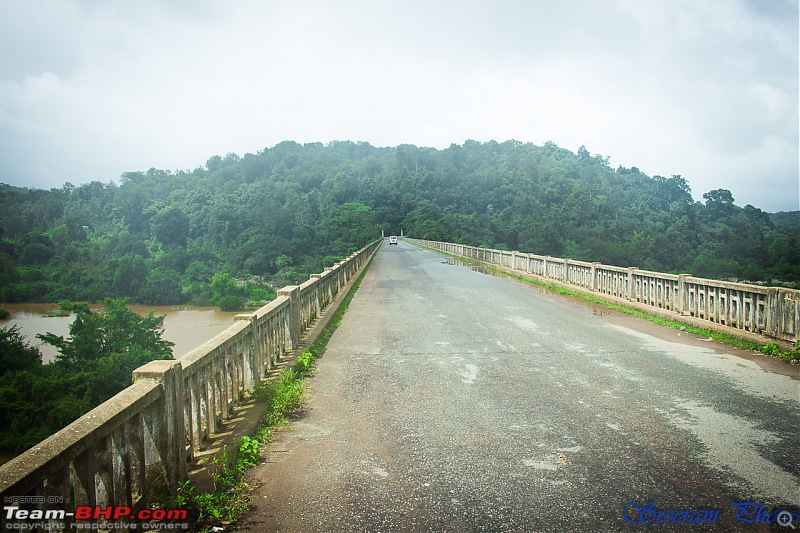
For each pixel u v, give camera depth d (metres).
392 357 8.30
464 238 83.06
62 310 48.47
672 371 7.28
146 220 98.12
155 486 3.50
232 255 75.69
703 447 4.66
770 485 3.96
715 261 65.12
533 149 160.62
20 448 16.81
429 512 3.63
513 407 5.82
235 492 3.90
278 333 7.51
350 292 16.59
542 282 19.25
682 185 125.94
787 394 6.20
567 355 8.30
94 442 2.81
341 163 177.88
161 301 53.31
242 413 5.36
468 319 11.77
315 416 5.66
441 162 155.62
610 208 100.62
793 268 60.47
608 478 4.09
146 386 3.45
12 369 22.62
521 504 3.71
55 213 97.00
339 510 3.68
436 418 5.52
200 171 155.62
